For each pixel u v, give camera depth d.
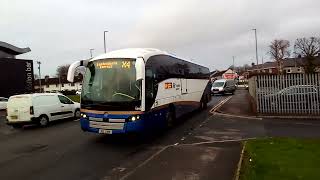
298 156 9.06
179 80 17.72
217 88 46.09
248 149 10.34
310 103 19.97
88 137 14.52
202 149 11.08
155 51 14.59
